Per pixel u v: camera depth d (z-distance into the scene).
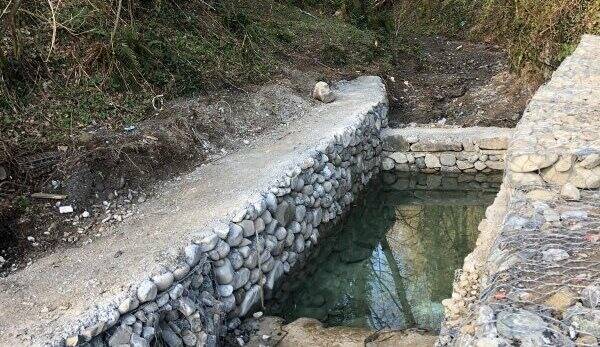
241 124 8.23
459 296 4.73
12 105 6.64
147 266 4.89
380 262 7.75
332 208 7.77
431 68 12.66
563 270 3.45
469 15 15.12
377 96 9.91
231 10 10.76
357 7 14.76
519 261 3.60
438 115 10.50
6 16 6.91
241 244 5.65
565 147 4.74
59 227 5.71
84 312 4.38
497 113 10.12
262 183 6.39
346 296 6.91
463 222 8.55
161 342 4.68
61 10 7.91
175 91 8.02
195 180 6.67
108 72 7.51
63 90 7.15
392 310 6.52
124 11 8.52
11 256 5.36
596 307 3.09
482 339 2.95
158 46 8.38
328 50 11.47
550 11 10.32
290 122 8.75
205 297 5.15
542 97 6.51
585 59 8.26
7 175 5.87
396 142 9.59
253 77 9.38
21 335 4.18
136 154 6.58
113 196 6.20
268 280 6.07
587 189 4.47
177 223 5.66
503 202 5.26
